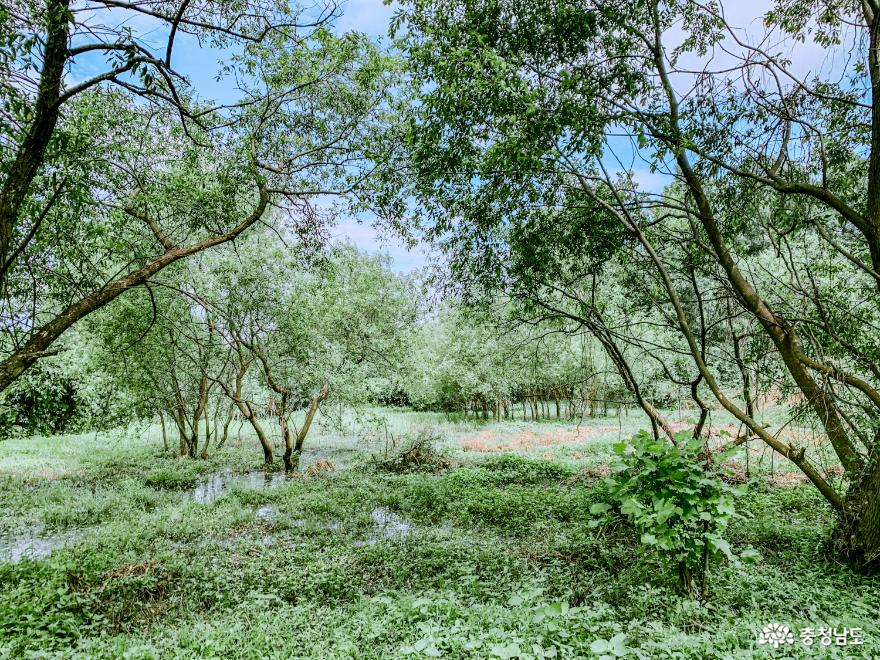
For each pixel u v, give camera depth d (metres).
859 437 6.91
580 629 4.70
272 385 18.05
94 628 6.13
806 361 6.98
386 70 8.59
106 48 4.94
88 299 6.31
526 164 6.43
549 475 15.39
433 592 6.19
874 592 5.72
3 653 5.06
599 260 9.98
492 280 10.48
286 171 9.20
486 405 33.97
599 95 6.83
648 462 5.20
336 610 6.16
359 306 20.59
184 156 8.39
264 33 5.73
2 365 5.47
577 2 6.73
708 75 6.94
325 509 11.80
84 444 25.72
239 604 6.55
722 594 5.55
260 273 16.27
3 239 5.22
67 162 6.30
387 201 9.25
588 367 22.92
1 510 12.22
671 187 9.28
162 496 13.77
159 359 17.72
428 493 12.77
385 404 48.06
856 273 9.57
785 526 8.17
